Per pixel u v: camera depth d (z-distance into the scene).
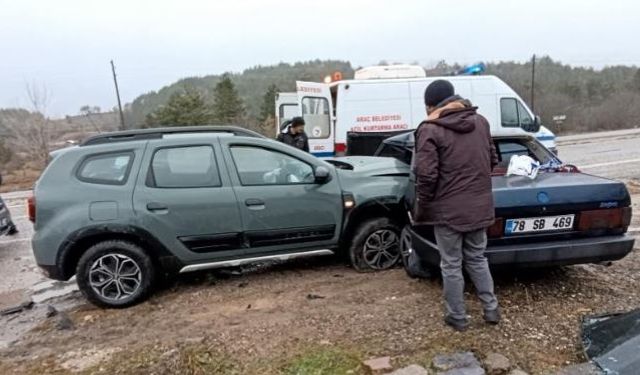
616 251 3.83
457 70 11.78
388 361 3.09
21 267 6.22
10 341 3.98
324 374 3.01
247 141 4.71
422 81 10.22
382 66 11.07
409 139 5.66
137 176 4.45
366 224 4.94
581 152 16.05
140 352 3.50
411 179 4.45
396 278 4.70
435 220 3.33
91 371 3.28
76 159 4.48
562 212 3.82
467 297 4.00
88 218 4.31
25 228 8.65
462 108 3.26
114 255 4.43
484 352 3.14
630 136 22.97
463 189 3.22
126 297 4.47
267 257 4.76
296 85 10.77
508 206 3.75
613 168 11.77
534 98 36.81
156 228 4.41
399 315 3.77
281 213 4.68
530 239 3.81
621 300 3.90
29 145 29.39
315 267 5.25
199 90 42.19
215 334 3.70
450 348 3.20
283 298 4.38
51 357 3.58
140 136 4.68
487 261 3.56
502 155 4.84
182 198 4.47
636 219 6.59
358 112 9.98
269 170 4.73
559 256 3.77
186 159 4.57
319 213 4.79
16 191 16.12
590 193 3.84
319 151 10.10
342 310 3.97
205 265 4.63
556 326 3.48
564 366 2.99
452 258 3.38
